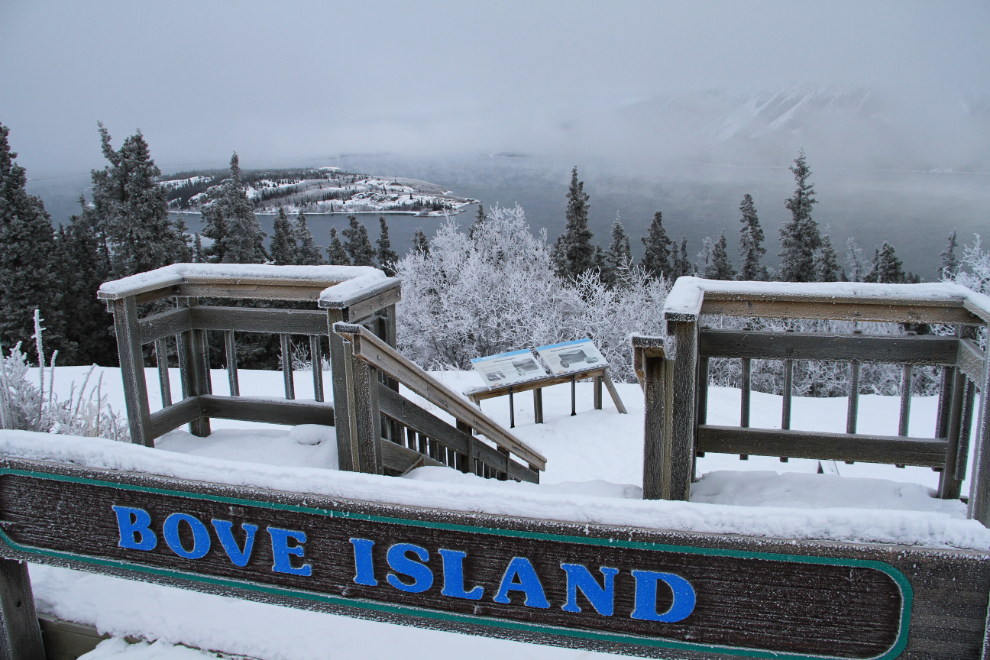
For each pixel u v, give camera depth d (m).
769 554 1.24
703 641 1.31
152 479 1.60
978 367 2.44
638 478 6.71
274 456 3.10
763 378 20.27
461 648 2.10
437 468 3.09
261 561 1.56
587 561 1.34
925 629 1.21
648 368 2.38
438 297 22.94
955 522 1.20
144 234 27.69
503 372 8.70
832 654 1.26
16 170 25.36
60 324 26.44
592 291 22.02
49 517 1.74
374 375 2.67
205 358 3.60
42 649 2.18
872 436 2.90
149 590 2.37
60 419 4.63
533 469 5.50
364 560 1.48
